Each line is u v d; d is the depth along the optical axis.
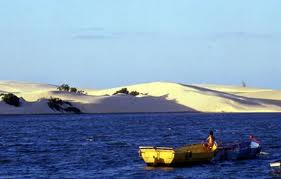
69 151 121.44
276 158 104.00
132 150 122.31
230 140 152.12
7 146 134.38
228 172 88.56
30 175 87.81
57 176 86.69
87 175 87.25
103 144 138.25
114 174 87.62
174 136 166.62
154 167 92.19
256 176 85.75
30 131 190.88
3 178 84.94
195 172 87.94
